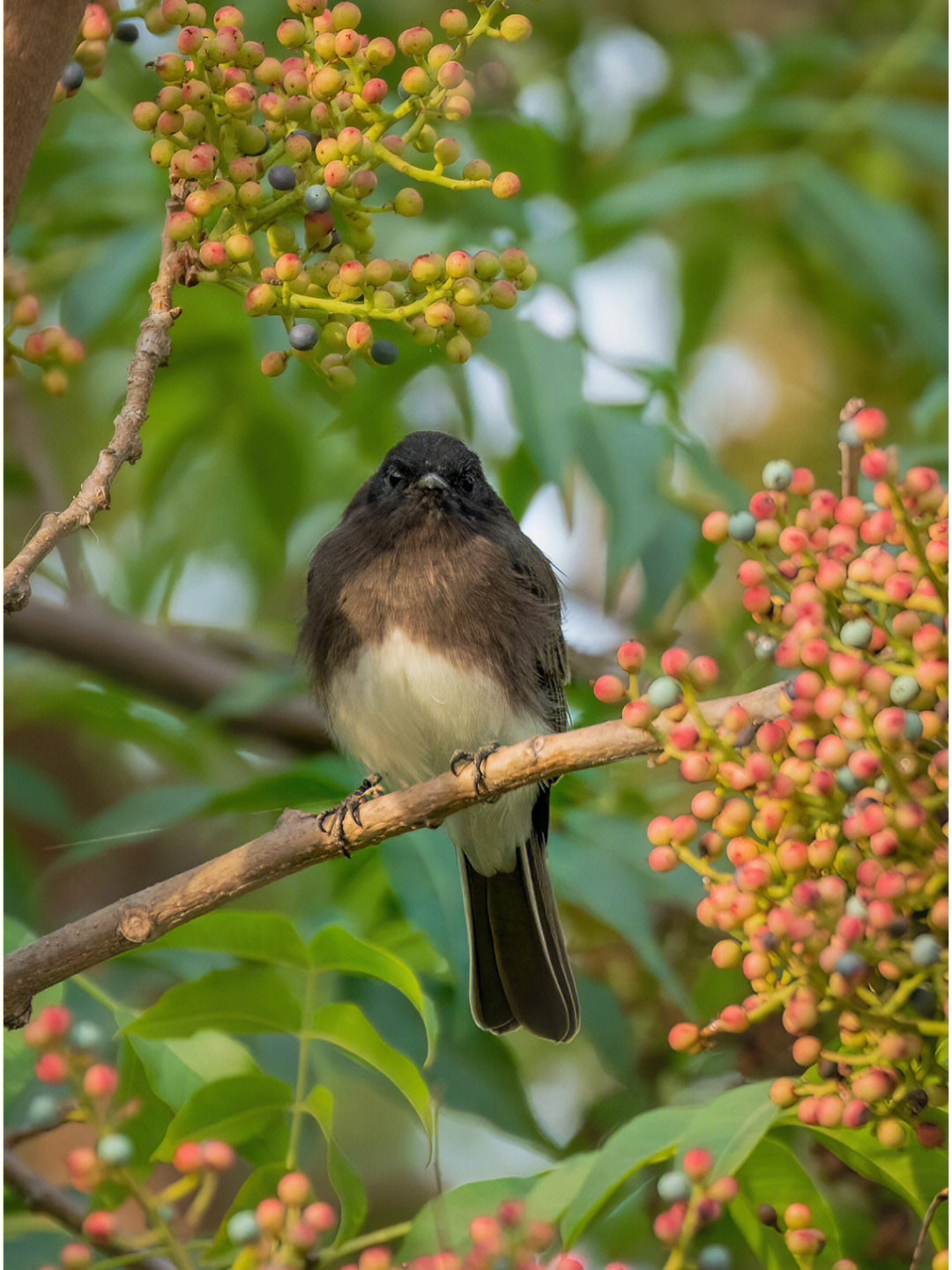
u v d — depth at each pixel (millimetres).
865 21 14242
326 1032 7016
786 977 5637
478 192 11625
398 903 9766
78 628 12984
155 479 13406
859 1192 9250
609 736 6785
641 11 14469
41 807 11312
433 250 11117
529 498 12164
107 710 11648
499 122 12008
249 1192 6625
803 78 12906
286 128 6762
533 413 10000
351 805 9562
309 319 6949
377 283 6660
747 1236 6887
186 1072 7445
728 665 11328
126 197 12117
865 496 9305
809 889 5379
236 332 12719
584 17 14461
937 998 5523
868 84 12766
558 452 9891
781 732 5641
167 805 9359
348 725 10672
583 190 13055
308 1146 8930
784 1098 5805
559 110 14180
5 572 5980
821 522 5977
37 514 13062
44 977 6766
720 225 13633
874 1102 5598
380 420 12156
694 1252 8461
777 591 6254
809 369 14992
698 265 13680
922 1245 5746
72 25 6336
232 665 13516
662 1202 9336
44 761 13484
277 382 12781
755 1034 10398
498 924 10656
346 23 6602
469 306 6625
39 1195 6605
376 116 6594
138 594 14031
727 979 10586
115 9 7023
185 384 13125
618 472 9883
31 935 8062
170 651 13211
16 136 6266
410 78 6543
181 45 6520
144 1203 5629
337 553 10867
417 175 6590
